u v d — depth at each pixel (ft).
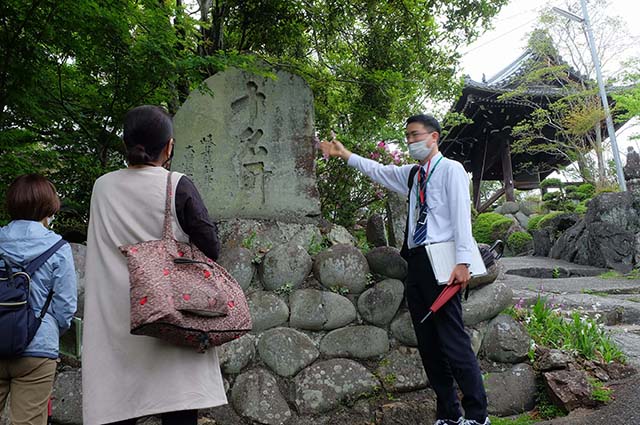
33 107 13.69
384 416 9.41
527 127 52.29
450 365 8.34
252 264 10.45
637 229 28.84
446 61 26.81
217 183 13.17
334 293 10.32
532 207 57.62
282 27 23.58
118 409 5.42
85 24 12.77
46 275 6.79
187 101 13.46
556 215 42.60
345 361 9.98
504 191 63.46
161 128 6.22
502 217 53.62
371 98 24.85
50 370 6.81
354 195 19.52
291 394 9.61
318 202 13.17
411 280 8.98
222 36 23.30
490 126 60.03
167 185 5.95
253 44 24.95
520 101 53.98
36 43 12.61
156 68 14.51
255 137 13.42
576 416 9.07
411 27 25.05
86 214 17.57
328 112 25.46
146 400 5.40
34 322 6.56
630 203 29.50
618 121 50.83
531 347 10.62
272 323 9.98
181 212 5.90
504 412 9.82
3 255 6.65
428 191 8.86
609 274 26.84
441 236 8.55
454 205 8.34
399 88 24.77
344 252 10.52
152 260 5.44
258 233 12.35
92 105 16.49
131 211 5.91
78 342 7.79
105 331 5.66
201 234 5.85
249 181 13.21
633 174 38.47
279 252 10.37
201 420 9.02
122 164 18.52
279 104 13.51
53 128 15.85
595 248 30.60
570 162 62.49
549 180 59.11
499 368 10.44
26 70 12.54
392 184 9.86
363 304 10.36
